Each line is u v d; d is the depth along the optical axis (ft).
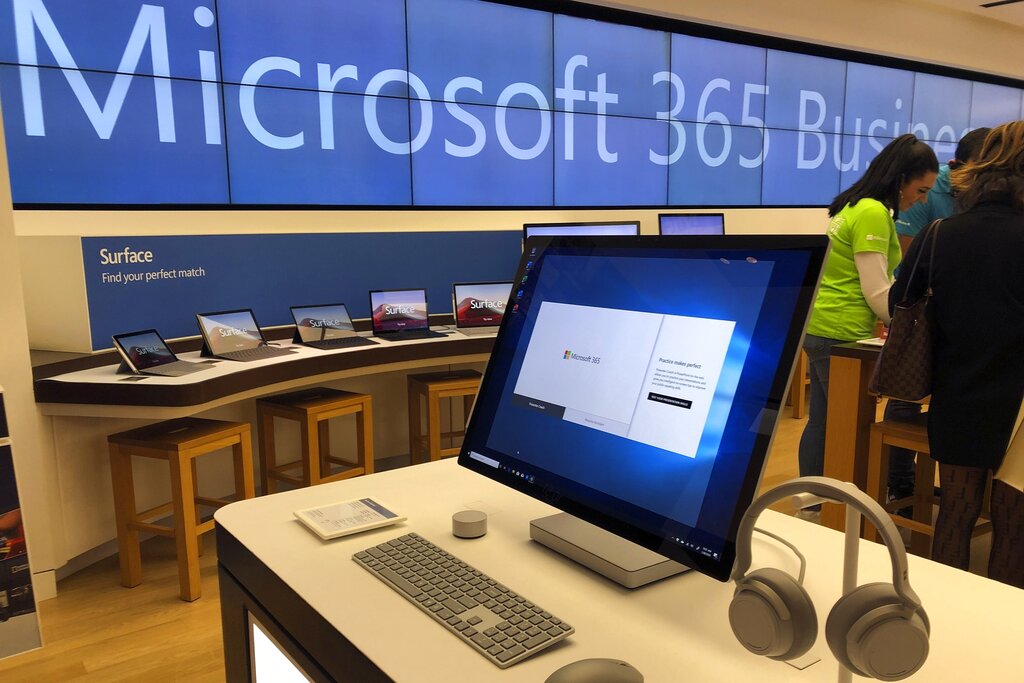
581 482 3.41
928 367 6.48
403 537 3.62
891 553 1.90
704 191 19.34
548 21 16.16
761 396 2.79
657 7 16.70
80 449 9.33
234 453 9.46
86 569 9.61
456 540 3.67
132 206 11.75
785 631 2.05
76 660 7.39
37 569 8.73
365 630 2.81
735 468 2.79
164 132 11.98
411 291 12.67
